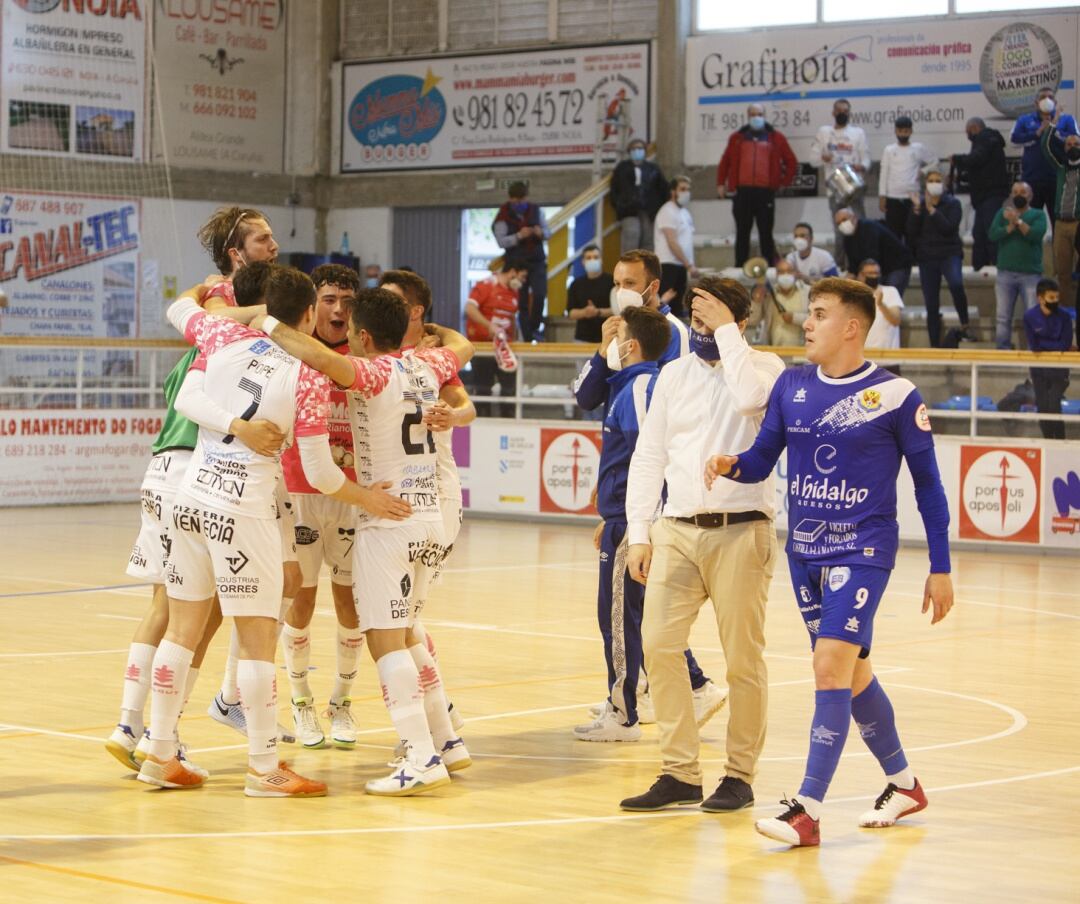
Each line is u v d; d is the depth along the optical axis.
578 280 21.95
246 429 6.57
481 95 27.72
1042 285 18.19
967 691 9.64
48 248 26.44
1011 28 23.03
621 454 8.12
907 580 15.80
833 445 6.06
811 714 8.83
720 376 6.63
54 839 5.96
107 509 21.61
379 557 6.88
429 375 7.13
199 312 7.00
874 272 19.67
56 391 21.97
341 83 29.23
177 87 27.94
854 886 5.48
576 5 26.80
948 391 18.45
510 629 11.98
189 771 6.88
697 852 5.93
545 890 5.37
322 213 29.50
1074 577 15.93
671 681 6.68
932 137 23.62
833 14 24.59
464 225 28.45
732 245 24.19
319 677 9.80
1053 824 6.44
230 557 6.64
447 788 7.00
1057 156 20.02
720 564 6.56
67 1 26.48
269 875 5.49
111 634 11.32
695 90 25.48
